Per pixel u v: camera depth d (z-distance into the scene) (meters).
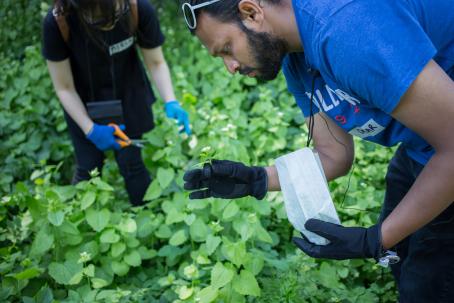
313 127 2.10
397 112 1.45
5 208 3.34
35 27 6.38
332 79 1.58
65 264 2.71
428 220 1.57
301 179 1.86
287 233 3.17
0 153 4.37
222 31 1.60
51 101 4.89
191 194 2.07
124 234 2.89
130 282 2.93
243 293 2.33
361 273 2.89
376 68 1.37
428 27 1.54
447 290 1.99
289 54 1.85
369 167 3.46
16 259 2.93
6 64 5.79
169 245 3.00
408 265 2.09
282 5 1.53
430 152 1.81
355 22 1.37
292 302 2.46
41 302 2.49
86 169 3.51
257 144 3.90
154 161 3.79
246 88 5.14
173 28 6.50
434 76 1.38
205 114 4.20
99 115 3.26
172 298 2.65
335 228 1.77
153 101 3.55
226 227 2.97
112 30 2.97
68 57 3.09
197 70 5.40
